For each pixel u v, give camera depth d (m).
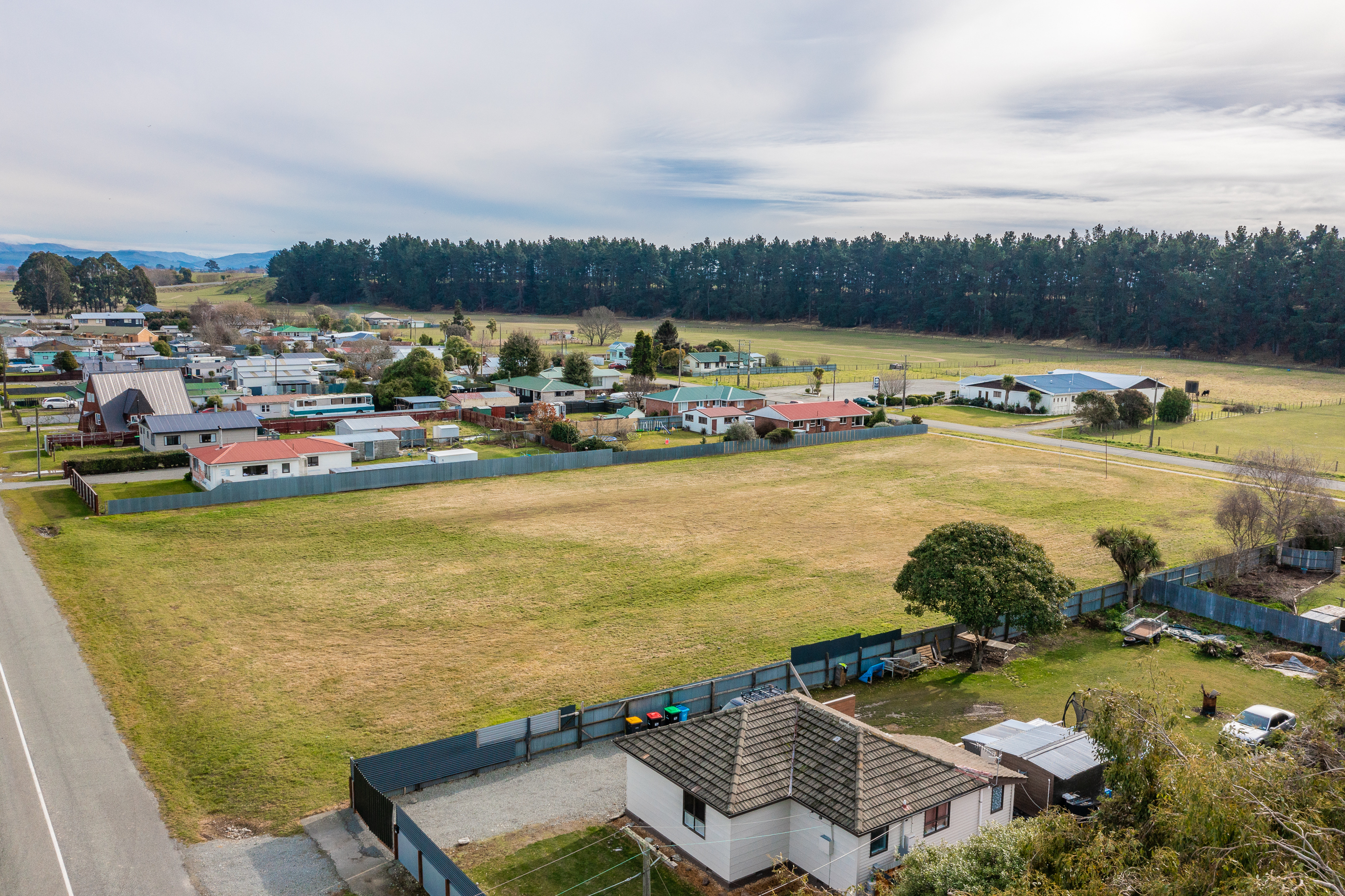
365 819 26.73
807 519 66.69
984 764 27.00
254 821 26.92
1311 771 18.78
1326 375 175.88
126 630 41.84
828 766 24.80
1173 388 118.56
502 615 45.66
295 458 73.94
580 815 27.72
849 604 48.28
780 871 23.70
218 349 176.25
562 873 24.58
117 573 49.72
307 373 135.75
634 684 37.56
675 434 106.44
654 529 63.06
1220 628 45.69
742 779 24.31
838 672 38.78
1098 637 44.75
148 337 193.62
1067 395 127.06
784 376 168.50
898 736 29.45
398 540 58.66
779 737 26.33
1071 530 64.25
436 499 69.94
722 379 161.12
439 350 187.00
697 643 42.34
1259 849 16.28
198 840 25.75
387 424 93.81
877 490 76.75
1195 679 39.22
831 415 107.31
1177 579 50.81
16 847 25.03
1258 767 18.12
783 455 92.88
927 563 41.34
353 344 175.75
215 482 70.00
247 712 34.19
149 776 29.23
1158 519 67.19
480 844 25.89
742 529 63.44
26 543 54.62
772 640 42.84
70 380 141.12
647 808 26.80
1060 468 86.88
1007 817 26.89
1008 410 128.88
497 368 149.25
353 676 37.88
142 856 24.81
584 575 52.38
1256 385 161.62
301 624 43.59
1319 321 189.75
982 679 39.56
